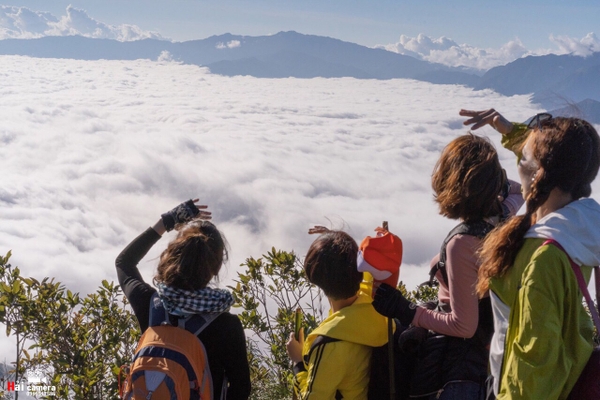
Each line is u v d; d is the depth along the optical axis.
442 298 2.32
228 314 2.45
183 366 2.27
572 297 1.74
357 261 2.23
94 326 4.08
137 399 2.24
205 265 2.36
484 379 2.15
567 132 1.82
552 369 1.69
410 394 2.28
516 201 2.71
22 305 3.83
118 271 2.66
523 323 1.74
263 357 4.45
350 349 2.31
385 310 2.19
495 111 2.73
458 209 2.18
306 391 2.36
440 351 2.22
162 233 2.78
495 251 1.87
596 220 1.79
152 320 2.40
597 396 1.71
